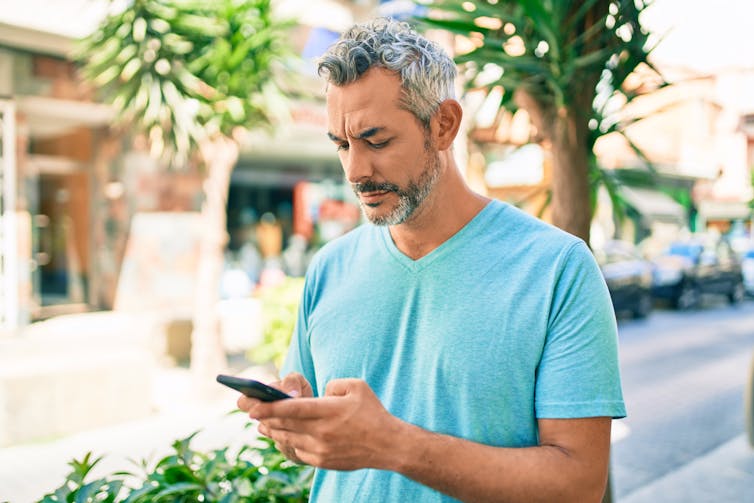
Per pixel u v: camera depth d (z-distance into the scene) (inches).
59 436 209.9
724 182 765.9
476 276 48.3
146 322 303.3
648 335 448.1
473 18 90.2
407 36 46.3
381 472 49.5
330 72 45.0
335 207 443.2
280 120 258.2
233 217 403.2
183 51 237.5
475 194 52.9
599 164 108.0
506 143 114.1
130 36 235.9
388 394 50.1
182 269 327.3
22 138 286.2
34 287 315.6
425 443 39.4
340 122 45.5
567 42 87.7
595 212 108.4
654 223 625.9
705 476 184.5
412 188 46.3
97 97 297.7
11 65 277.1
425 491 47.3
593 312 44.4
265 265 415.5
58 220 324.2
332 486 53.4
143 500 72.4
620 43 89.7
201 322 254.7
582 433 42.6
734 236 780.0
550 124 95.1
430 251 50.9
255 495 76.0
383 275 52.5
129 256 316.5
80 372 215.0
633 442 221.5
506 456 40.9
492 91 107.6
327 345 54.4
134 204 313.7
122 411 223.5
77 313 322.7
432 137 47.1
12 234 283.1
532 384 45.3
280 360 256.8
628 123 96.2
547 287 45.7
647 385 302.2
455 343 47.1
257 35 238.2
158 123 248.4
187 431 212.8
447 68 47.8
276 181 417.1
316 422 38.0
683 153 721.0
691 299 585.9
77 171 327.6
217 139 253.0
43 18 269.6
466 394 46.1
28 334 278.8
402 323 50.7
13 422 202.8
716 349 394.3
